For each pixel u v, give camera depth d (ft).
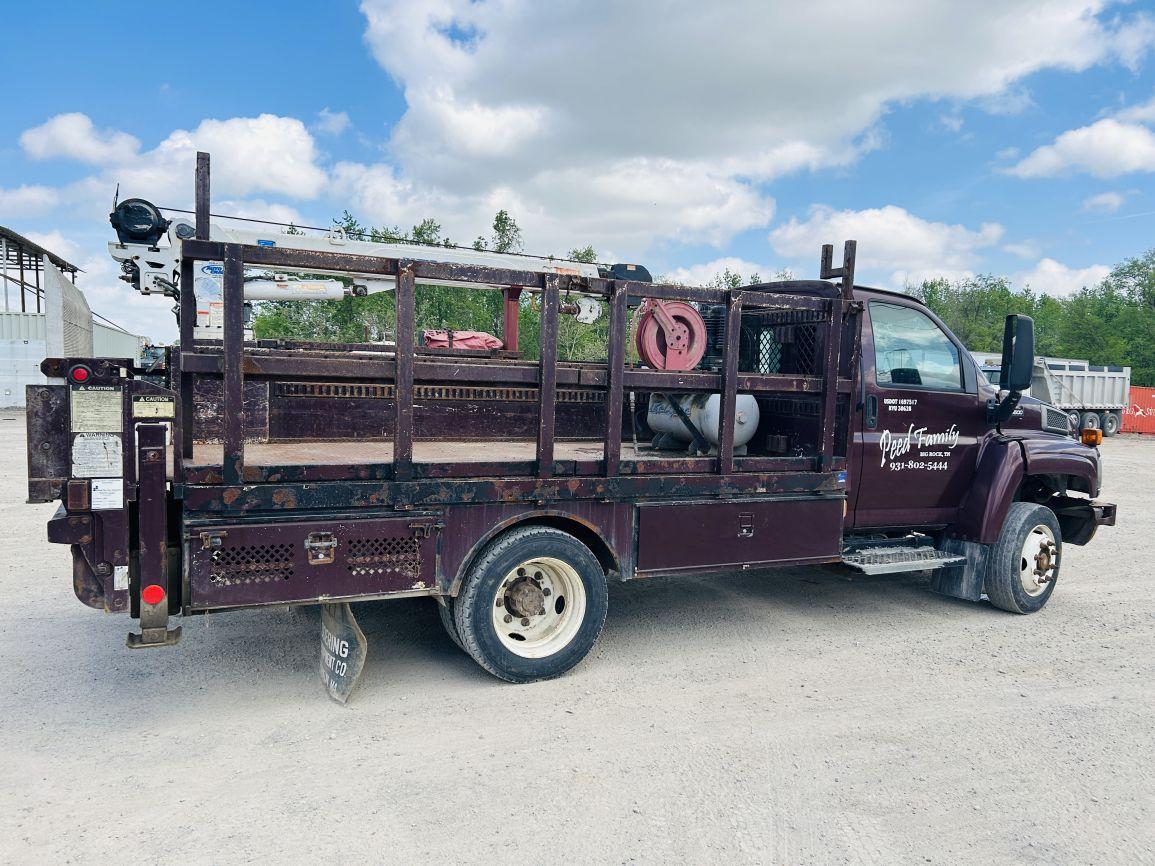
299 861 8.36
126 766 10.33
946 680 14.33
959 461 18.13
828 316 15.47
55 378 10.52
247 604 11.38
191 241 10.73
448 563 12.66
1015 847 9.07
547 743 11.30
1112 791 10.43
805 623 17.62
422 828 9.05
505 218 110.22
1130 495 40.93
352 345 19.98
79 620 16.14
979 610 19.16
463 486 12.53
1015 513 18.60
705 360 17.70
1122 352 167.94
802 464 15.62
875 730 12.09
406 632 16.03
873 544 17.75
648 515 14.02
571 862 8.50
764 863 8.59
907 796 10.13
